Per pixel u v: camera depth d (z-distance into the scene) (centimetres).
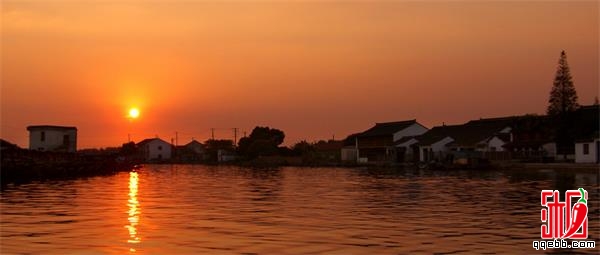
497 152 8306
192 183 5166
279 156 13475
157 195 3609
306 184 4862
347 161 11631
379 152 11412
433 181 5088
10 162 5666
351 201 3100
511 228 2033
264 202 3069
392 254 1576
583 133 7856
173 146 17912
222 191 4009
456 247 1675
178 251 1620
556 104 8069
